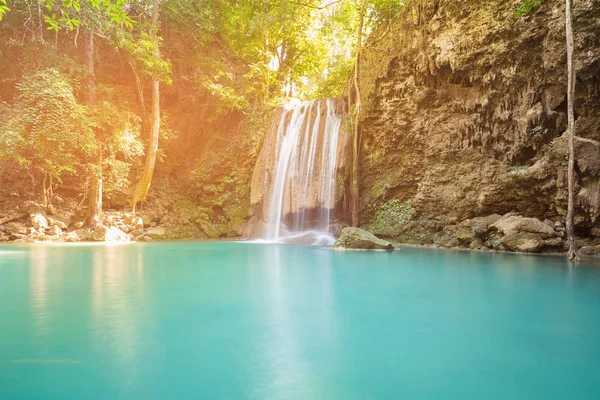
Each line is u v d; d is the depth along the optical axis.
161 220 19.44
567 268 6.79
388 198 14.75
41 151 15.43
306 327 3.06
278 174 18.16
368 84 15.35
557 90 10.62
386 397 1.82
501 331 2.94
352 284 5.16
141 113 21.31
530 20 10.67
